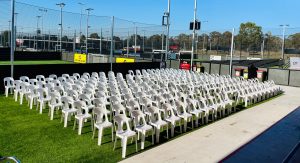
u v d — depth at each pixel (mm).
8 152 6730
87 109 8586
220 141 8125
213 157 6934
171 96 10539
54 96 9469
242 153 6324
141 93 10398
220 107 10891
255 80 17703
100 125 7539
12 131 8180
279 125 8422
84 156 6730
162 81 14586
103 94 10109
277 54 32312
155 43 31031
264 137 7348
